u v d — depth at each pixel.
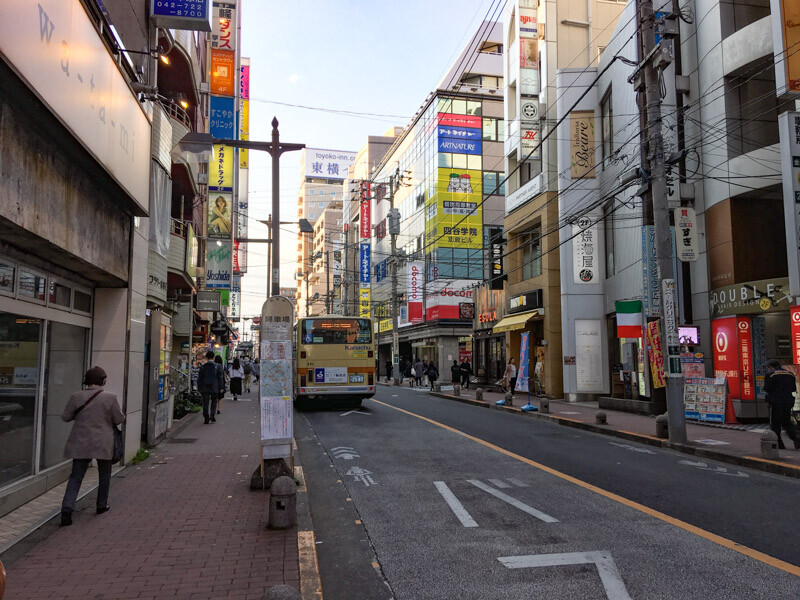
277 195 12.59
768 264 15.33
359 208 62.09
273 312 7.90
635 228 19.48
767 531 6.00
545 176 24.55
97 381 6.60
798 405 12.36
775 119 15.88
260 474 7.72
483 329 31.98
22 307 6.92
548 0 25.30
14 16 4.84
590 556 5.22
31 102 5.52
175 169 15.50
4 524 6.07
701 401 15.11
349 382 19.56
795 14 12.41
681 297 17.09
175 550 5.27
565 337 22.45
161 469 9.12
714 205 16.09
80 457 6.24
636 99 17.30
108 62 7.57
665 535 5.82
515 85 28.31
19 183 5.66
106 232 8.48
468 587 4.61
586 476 8.86
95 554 5.16
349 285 66.88
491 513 6.74
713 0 16.25
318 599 4.29
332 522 6.57
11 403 6.79
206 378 15.79
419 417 17.08
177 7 11.20
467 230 41.62
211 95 25.19
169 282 15.90
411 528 6.25
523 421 16.84
